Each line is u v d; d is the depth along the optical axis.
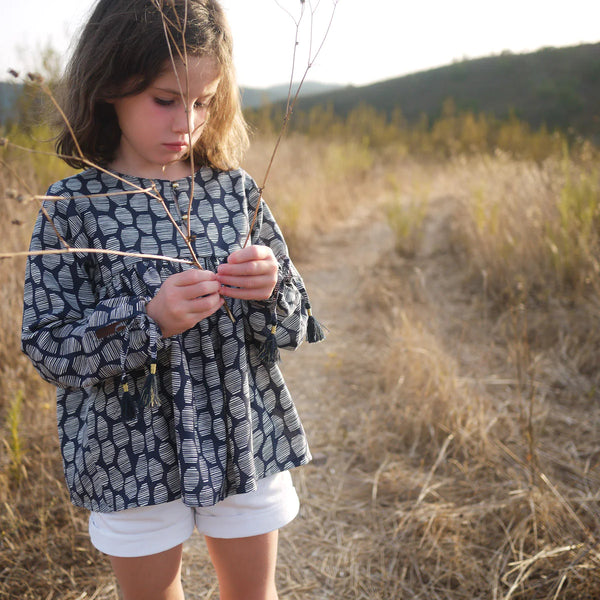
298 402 3.41
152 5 1.17
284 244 1.49
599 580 1.91
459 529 2.24
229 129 1.42
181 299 1.13
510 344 3.68
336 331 4.44
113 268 1.25
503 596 1.96
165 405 1.25
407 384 3.32
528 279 4.58
